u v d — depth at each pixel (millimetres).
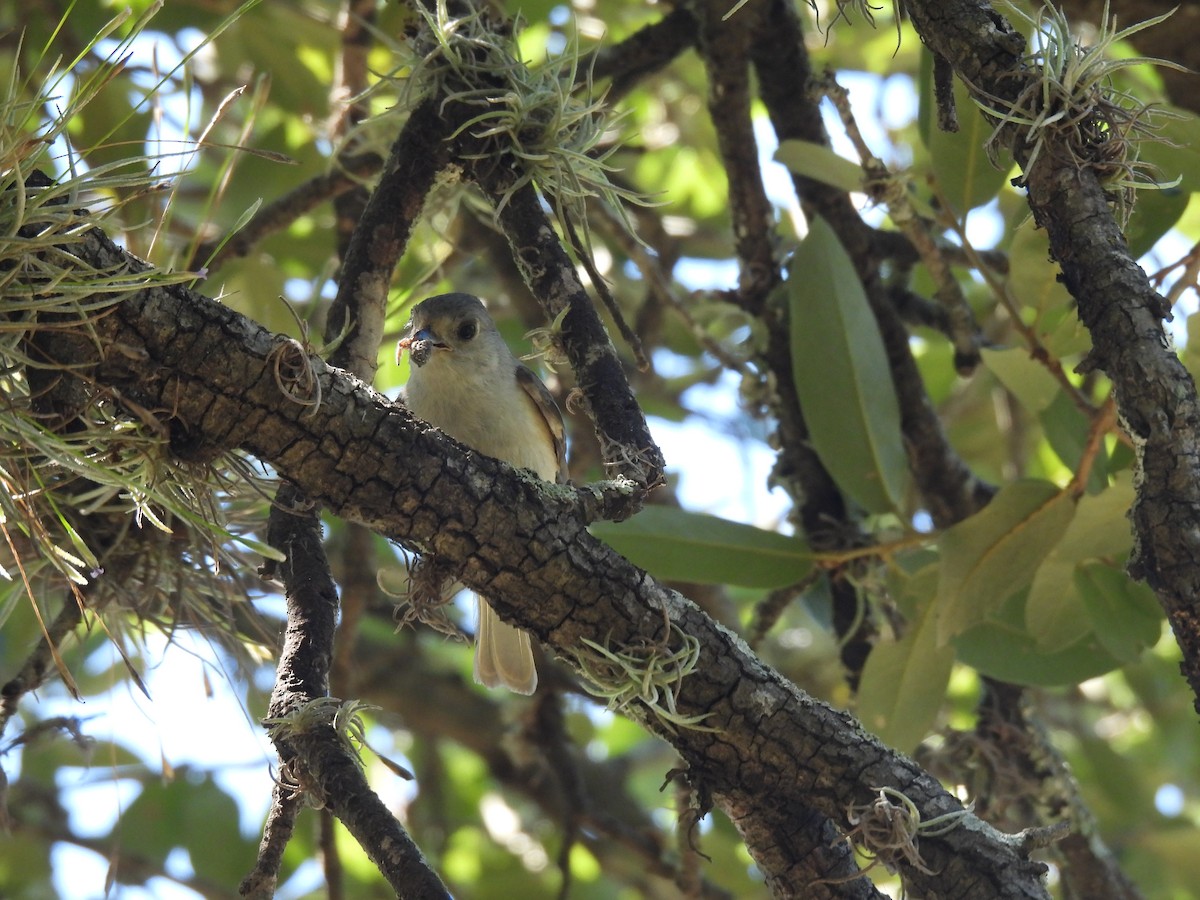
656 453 4598
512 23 5688
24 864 10125
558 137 5191
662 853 8367
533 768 10234
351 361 5117
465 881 10875
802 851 4453
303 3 9555
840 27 10578
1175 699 10305
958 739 7117
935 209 7219
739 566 6473
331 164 6781
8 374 3877
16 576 5301
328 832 6602
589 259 5008
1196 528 3471
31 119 4555
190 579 5520
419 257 8836
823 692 10547
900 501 6617
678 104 10945
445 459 4105
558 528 4211
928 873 4184
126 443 4023
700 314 8523
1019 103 4004
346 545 7984
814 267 6582
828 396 6582
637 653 4289
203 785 10242
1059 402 6656
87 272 3805
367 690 10336
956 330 7027
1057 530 6027
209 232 8844
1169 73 7453
